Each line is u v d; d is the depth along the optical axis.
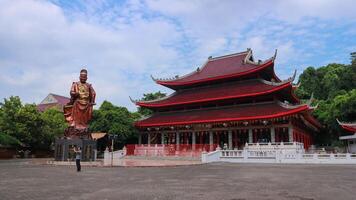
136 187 18.14
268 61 57.66
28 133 61.56
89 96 46.06
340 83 93.56
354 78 91.31
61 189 17.53
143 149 53.06
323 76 106.56
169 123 60.59
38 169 31.95
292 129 52.06
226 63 70.44
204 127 59.50
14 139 57.91
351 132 67.00
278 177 22.84
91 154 44.28
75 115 44.97
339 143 72.69
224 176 24.00
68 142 43.16
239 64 66.62
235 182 20.11
